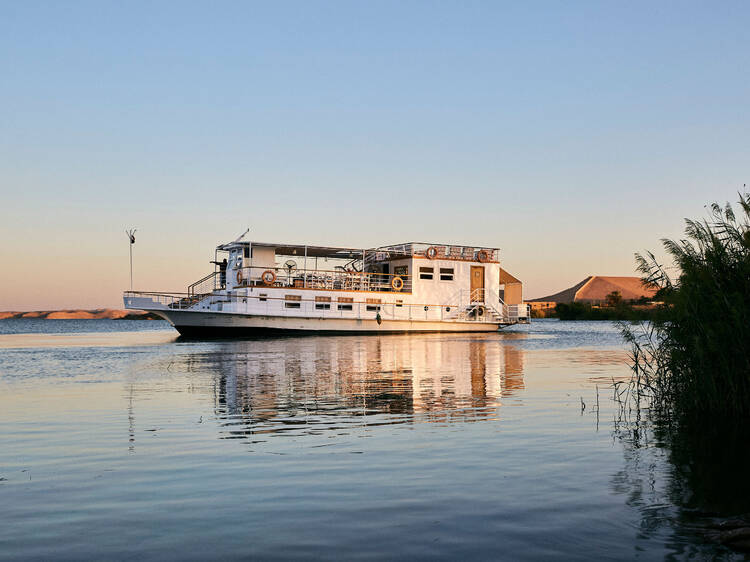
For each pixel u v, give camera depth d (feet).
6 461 28.91
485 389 56.13
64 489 24.08
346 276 177.88
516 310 200.54
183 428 37.17
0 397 52.26
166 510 21.31
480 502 21.80
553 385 59.00
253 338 163.94
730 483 24.00
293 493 23.13
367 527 19.36
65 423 39.27
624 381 62.18
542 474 25.61
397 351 113.29
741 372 40.29
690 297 42.52
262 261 169.27
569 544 17.75
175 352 114.32
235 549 17.69
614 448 30.68
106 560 17.04
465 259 192.24
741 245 43.57
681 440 32.65
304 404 47.09
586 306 491.31
